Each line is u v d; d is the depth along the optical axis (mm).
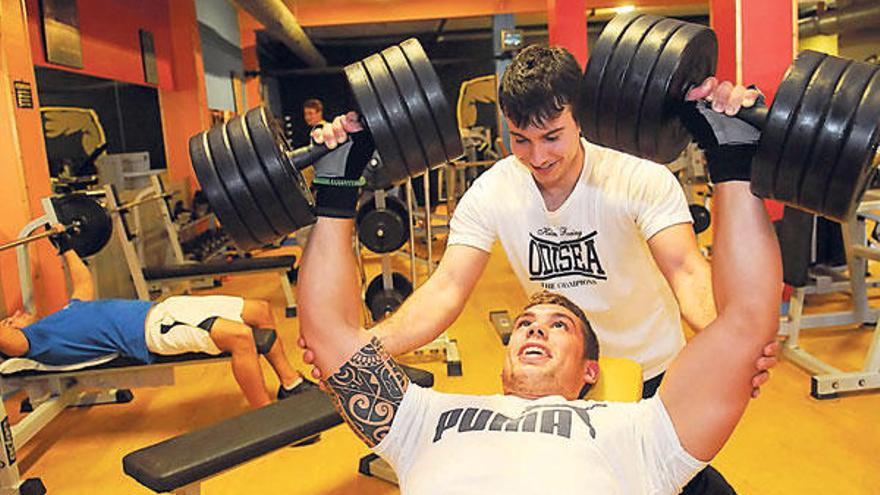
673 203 1355
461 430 1155
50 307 3428
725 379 1040
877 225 4605
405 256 5809
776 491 2189
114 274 4305
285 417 1996
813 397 2850
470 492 1081
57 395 2816
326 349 1147
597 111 982
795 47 3494
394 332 1379
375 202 3549
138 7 5957
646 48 935
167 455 1806
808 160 832
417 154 999
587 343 1382
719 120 939
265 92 11398
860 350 3375
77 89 5262
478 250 1507
